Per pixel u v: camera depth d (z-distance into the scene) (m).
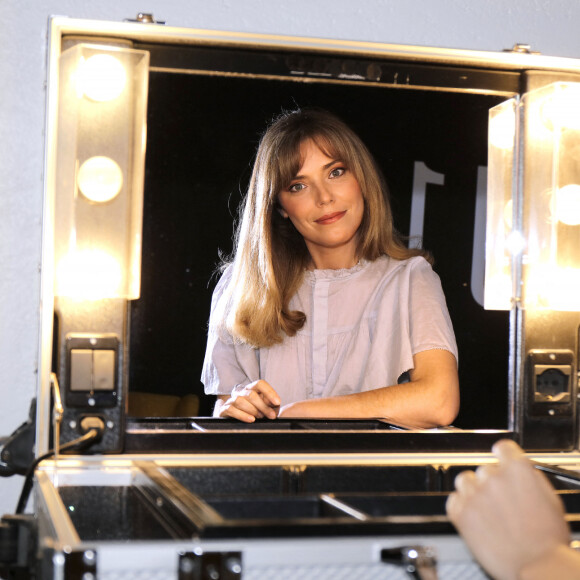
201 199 1.07
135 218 1.01
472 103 1.13
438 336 1.12
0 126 1.11
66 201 0.98
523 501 0.59
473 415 1.10
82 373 0.97
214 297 1.07
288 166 1.10
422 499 0.80
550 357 1.11
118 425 0.98
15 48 1.11
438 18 1.22
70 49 0.99
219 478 0.93
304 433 1.03
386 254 1.13
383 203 1.13
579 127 1.10
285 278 1.10
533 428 1.10
